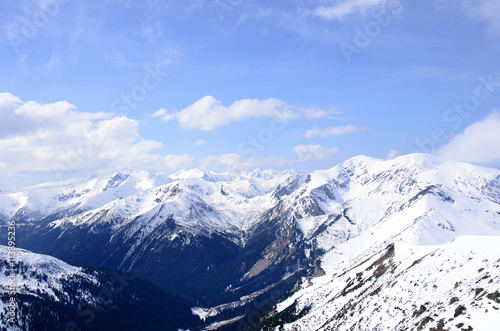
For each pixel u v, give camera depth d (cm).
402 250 19500
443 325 9356
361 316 14500
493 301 8938
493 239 13400
